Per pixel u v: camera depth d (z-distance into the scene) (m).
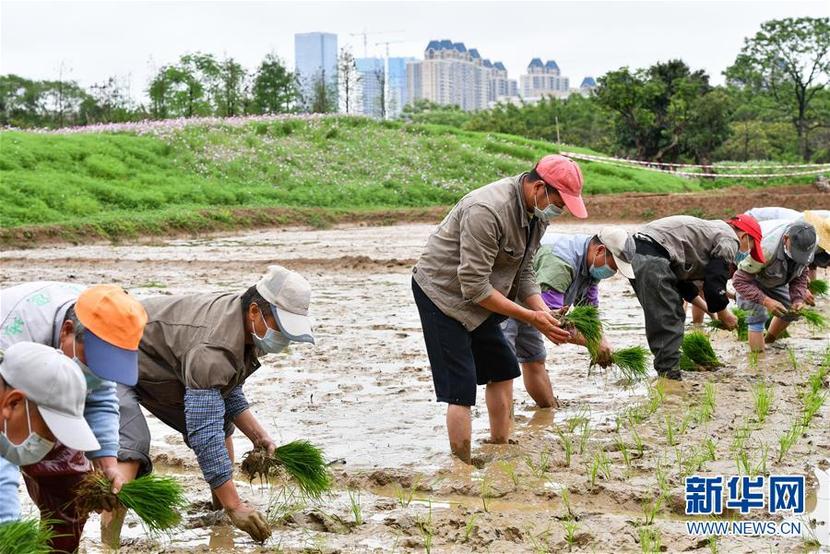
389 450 7.14
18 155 31.70
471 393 6.78
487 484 6.31
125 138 37.44
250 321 5.21
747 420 7.73
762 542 5.34
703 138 66.94
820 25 83.38
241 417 5.71
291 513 5.85
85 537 5.62
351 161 42.78
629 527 5.53
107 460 4.82
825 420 7.76
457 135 50.12
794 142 86.44
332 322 13.01
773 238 10.24
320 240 27.30
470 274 6.48
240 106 57.25
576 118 94.56
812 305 11.55
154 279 17.98
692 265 9.27
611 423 7.81
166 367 5.34
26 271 19.12
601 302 14.82
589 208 35.56
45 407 3.92
